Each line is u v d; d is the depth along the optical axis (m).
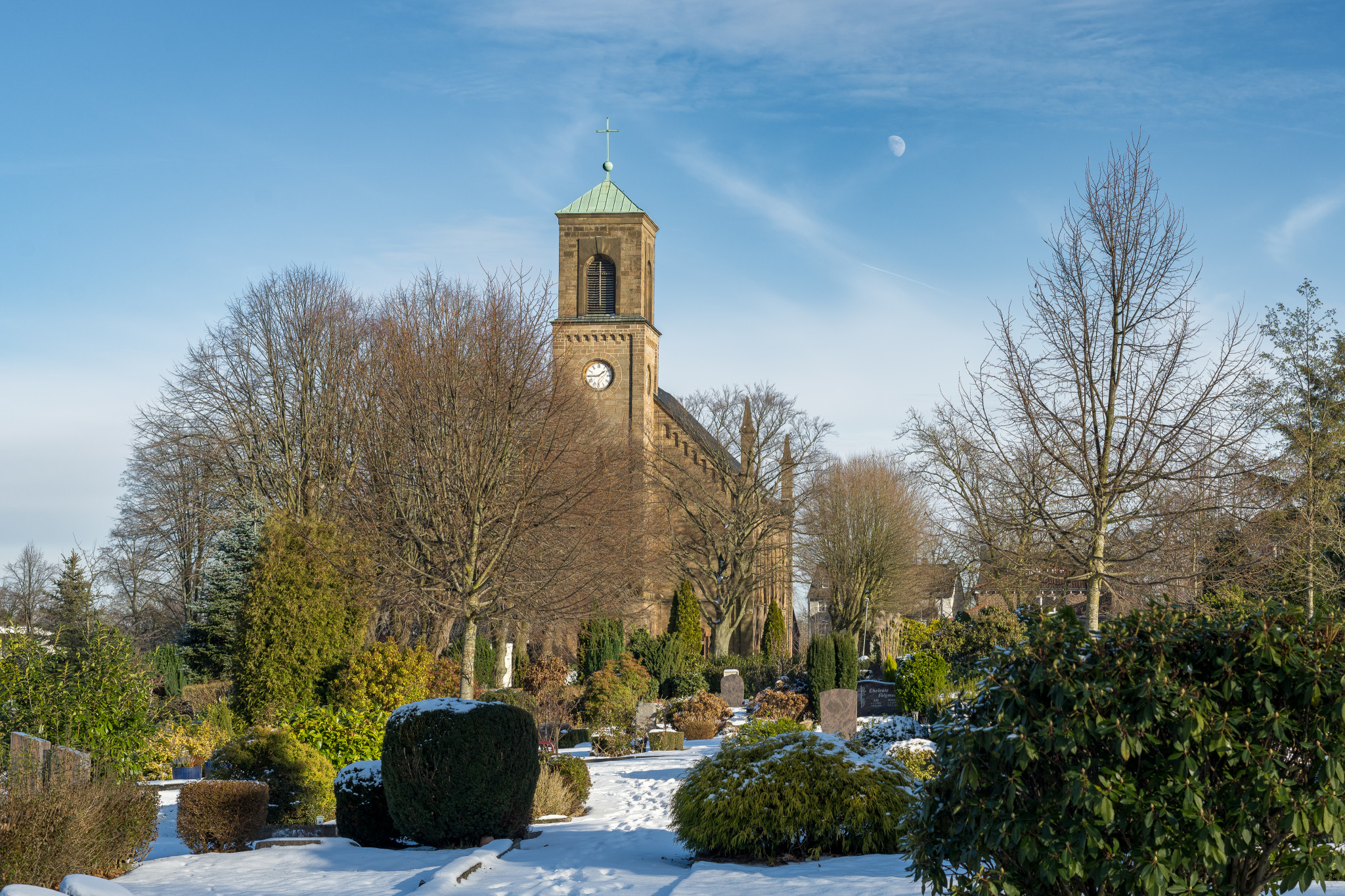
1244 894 6.31
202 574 35.22
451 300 25.88
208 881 10.58
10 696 16.17
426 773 12.46
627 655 42.12
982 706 6.66
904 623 59.47
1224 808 6.03
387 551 23.98
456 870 10.39
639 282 61.56
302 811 15.22
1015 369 16.17
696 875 9.95
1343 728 5.86
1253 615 6.18
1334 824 5.73
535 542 22.70
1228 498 15.65
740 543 55.75
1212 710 5.96
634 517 43.19
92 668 17.06
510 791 12.77
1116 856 6.05
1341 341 31.41
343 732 19.73
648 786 20.38
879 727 27.12
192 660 33.09
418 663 25.56
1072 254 15.67
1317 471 25.69
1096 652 6.31
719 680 49.50
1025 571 16.66
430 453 21.30
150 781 20.47
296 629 25.42
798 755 11.73
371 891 9.88
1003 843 6.20
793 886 9.01
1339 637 6.06
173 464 43.94
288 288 41.38
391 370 24.61
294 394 40.56
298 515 33.75
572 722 34.34
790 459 55.88
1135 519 15.72
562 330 59.19
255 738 15.58
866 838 11.44
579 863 11.42
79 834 10.59
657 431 61.97
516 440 21.62
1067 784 6.07
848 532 57.00
